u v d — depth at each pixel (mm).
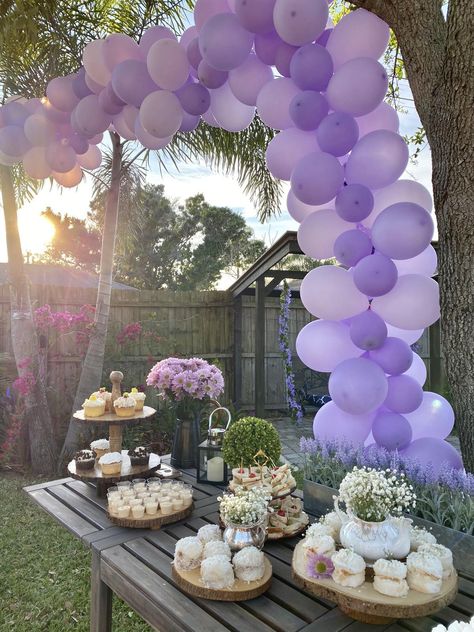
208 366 2557
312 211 2311
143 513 1765
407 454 2062
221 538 1491
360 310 2086
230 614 1229
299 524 1699
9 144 2797
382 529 1275
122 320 5707
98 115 2502
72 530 1746
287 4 1725
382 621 1202
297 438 5625
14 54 3918
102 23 4211
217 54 1933
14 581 2654
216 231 18547
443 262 1923
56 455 4480
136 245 15891
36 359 4461
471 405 1876
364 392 1951
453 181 1840
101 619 1602
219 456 2215
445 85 1812
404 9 1855
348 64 1829
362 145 1906
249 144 4922
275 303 6965
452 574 1247
